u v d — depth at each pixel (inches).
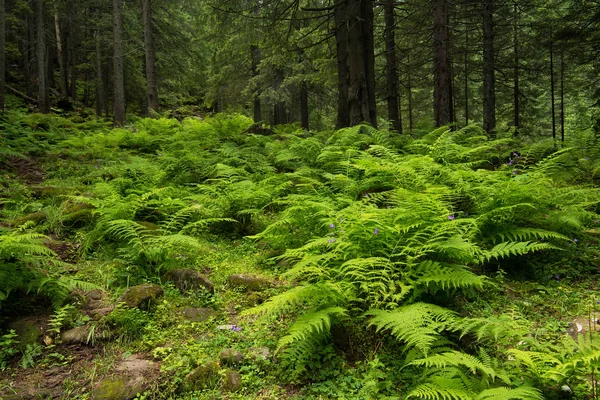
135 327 148.8
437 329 137.0
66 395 119.0
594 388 110.7
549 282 178.9
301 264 152.8
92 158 422.0
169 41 927.0
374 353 134.1
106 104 1077.8
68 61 1140.5
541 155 322.0
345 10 448.1
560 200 211.2
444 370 113.0
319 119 1059.9
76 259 203.2
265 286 183.2
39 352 136.5
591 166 326.6
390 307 145.1
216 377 124.5
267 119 1236.5
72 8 992.9
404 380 122.5
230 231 255.6
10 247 156.9
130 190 267.4
